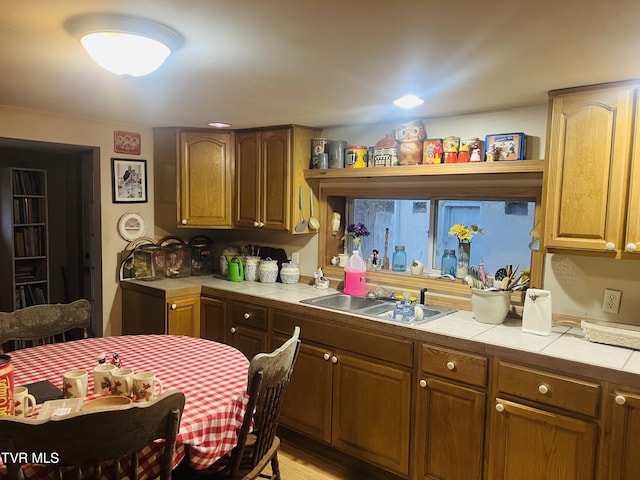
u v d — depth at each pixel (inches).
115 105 109.0
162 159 145.5
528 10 51.1
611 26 55.1
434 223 120.7
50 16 55.6
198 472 68.2
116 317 143.9
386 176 117.2
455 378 87.8
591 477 74.2
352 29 57.9
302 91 90.4
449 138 106.7
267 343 119.8
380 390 98.3
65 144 129.3
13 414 56.6
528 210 105.7
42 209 185.8
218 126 136.2
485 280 102.8
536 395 78.7
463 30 57.5
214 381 72.2
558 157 84.0
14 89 94.0
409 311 102.3
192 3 51.1
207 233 165.5
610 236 79.0
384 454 98.3
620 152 77.4
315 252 139.8
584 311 94.7
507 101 95.2
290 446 116.5
